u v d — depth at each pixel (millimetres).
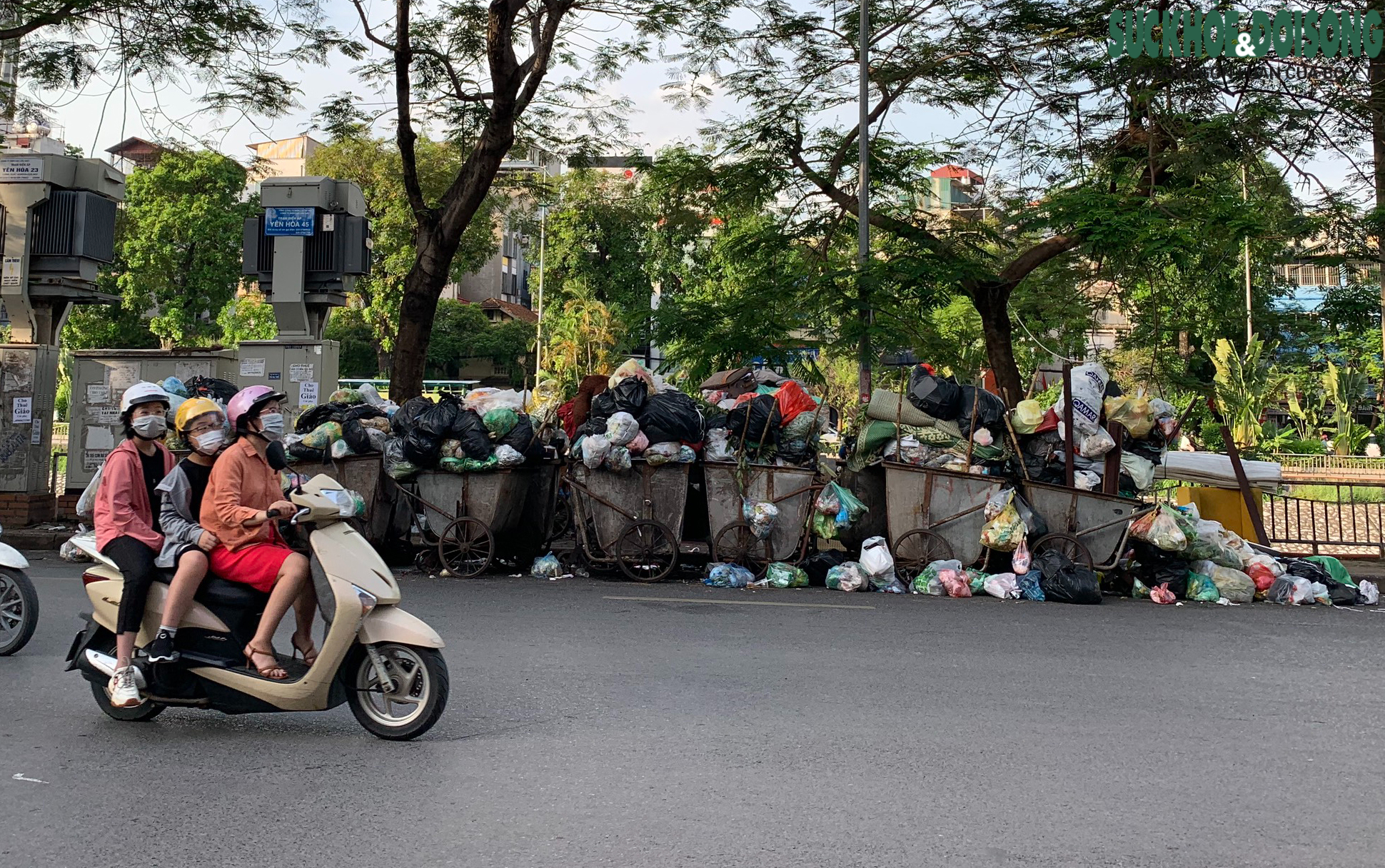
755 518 10398
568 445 11477
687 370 16266
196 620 5242
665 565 10711
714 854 3812
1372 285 16094
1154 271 15141
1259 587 10570
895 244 16109
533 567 10922
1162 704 6066
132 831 3986
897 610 9250
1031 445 10695
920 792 4492
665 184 17000
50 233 13930
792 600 9648
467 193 14234
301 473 10828
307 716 5652
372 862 3725
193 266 44594
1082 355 20156
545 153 16281
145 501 5453
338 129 14883
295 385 13938
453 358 60469
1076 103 15539
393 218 43156
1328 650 7832
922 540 10484
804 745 5141
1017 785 4602
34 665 6578
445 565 10617
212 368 14086
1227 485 12547
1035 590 10078
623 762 4852
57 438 32062
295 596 5211
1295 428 42219
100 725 5402
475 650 7172
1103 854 3863
